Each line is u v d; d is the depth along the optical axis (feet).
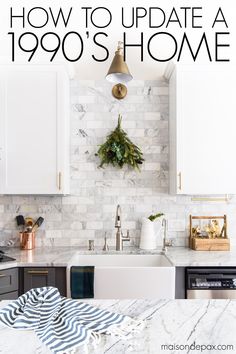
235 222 9.09
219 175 7.96
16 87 8.00
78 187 9.17
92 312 3.61
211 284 6.98
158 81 9.25
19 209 9.10
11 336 3.15
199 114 7.98
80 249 8.75
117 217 8.68
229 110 7.99
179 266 7.08
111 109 9.24
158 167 9.18
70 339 2.98
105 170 9.18
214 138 7.97
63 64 8.04
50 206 9.13
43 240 9.11
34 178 7.97
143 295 6.86
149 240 8.69
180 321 3.48
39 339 3.06
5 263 6.89
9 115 7.97
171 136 8.74
